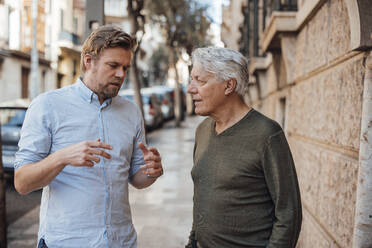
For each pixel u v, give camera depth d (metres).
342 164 2.01
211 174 1.58
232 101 1.59
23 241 3.90
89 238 1.69
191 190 6.15
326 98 2.39
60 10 21.25
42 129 1.69
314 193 2.61
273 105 5.22
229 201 1.53
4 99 18.48
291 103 3.66
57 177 1.70
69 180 1.70
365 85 1.69
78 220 1.68
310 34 2.89
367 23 1.63
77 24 22.42
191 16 18.66
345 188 1.95
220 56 1.56
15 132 6.23
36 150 1.66
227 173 1.52
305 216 2.85
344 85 2.03
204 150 1.65
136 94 11.13
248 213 1.52
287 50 3.47
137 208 5.13
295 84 3.47
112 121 1.82
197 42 20.02
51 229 1.69
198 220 1.63
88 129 1.75
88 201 1.69
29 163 1.63
